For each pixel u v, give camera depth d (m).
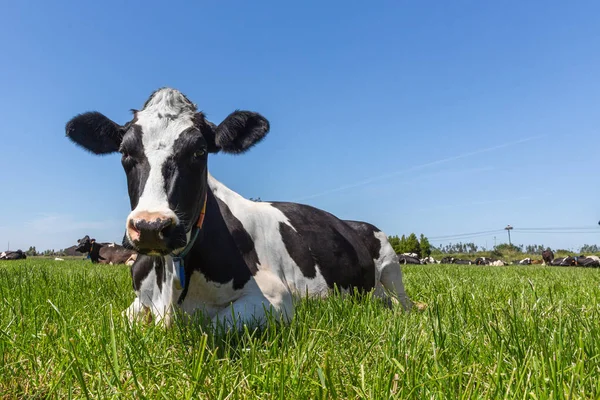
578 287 2.65
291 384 0.86
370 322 1.38
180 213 1.24
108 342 1.10
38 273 3.24
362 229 2.30
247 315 1.40
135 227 1.13
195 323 1.34
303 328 1.21
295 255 1.81
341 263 2.00
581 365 0.86
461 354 1.05
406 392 0.83
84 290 2.14
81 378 0.82
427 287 2.60
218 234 1.50
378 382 0.85
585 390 0.86
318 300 1.63
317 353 1.01
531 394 0.77
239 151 1.49
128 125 1.48
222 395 0.82
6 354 1.07
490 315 1.40
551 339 1.09
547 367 0.90
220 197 1.70
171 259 1.38
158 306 1.52
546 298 1.94
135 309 1.60
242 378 0.91
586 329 1.16
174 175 1.26
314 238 1.93
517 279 3.36
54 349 1.04
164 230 1.15
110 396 0.86
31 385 0.91
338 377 0.89
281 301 1.54
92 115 1.48
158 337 1.23
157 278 1.51
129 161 1.30
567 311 1.50
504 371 0.93
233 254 1.53
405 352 1.02
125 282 2.49
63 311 1.50
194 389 0.83
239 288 1.51
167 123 1.32
